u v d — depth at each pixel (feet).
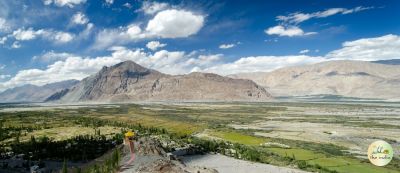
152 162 489.67
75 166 569.23
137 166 490.49
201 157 642.22
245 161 610.24
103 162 531.91
